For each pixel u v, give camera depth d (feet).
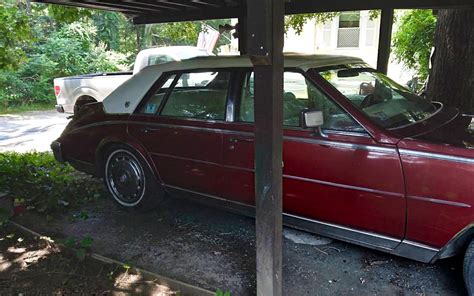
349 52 45.70
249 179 11.02
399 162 8.71
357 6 15.44
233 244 11.63
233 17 17.04
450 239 8.36
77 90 30.94
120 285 9.77
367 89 10.84
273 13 6.72
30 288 9.71
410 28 30.32
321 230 10.30
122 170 13.83
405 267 10.21
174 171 12.59
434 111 11.07
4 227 12.82
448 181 8.15
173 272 10.27
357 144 9.25
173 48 30.40
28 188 15.74
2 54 20.30
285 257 10.82
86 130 14.33
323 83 10.07
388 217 9.06
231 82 11.35
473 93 16.79
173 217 13.53
